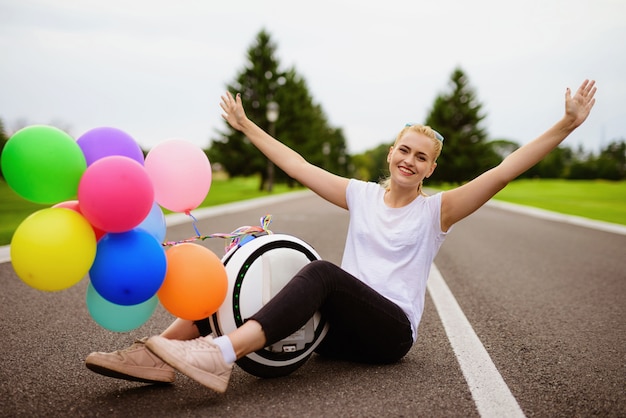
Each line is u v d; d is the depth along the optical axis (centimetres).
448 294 455
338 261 627
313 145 3716
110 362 208
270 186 2817
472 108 5881
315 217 1274
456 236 965
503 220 1392
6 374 242
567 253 758
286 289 211
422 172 251
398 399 217
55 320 344
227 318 221
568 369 264
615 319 379
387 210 258
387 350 246
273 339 206
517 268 614
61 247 184
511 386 237
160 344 189
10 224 890
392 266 249
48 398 214
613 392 233
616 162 6562
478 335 326
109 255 196
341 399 215
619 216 1617
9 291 429
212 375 195
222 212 1377
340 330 240
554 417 204
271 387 228
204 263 211
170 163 221
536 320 371
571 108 227
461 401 217
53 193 190
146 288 199
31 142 185
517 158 236
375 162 12550
